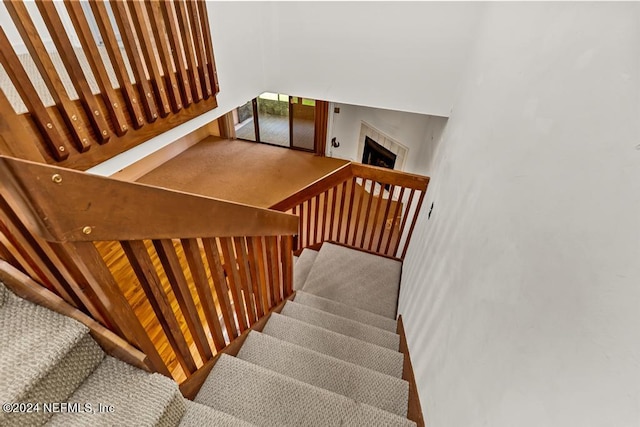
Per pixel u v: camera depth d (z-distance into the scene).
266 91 3.14
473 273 1.08
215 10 2.21
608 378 0.44
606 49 0.60
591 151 0.58
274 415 1.21
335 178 2.94
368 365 1.70
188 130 2.13
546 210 0.70
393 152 5.19
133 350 0.91
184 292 1.07
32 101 1.15
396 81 2.71
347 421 1.21
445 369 1.13
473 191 1.32
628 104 0.50
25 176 0.49
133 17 1.47
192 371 1.22
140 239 0.79
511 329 0.74
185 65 1.99
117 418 0.83
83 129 1.39
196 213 0.95
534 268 0.70
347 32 2.63
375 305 2.74
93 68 1.36
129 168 5.21
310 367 1.52
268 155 6.39
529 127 0.90
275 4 2.67
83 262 0.68
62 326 0.82
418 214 2.87
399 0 2.36
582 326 0.51
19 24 1.06
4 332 0.80
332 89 2.96
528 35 1.08
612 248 0.48
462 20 2.29
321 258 3.22
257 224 1.38
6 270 0.81
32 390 0.76
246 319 1.66
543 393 0.57
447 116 2.70
